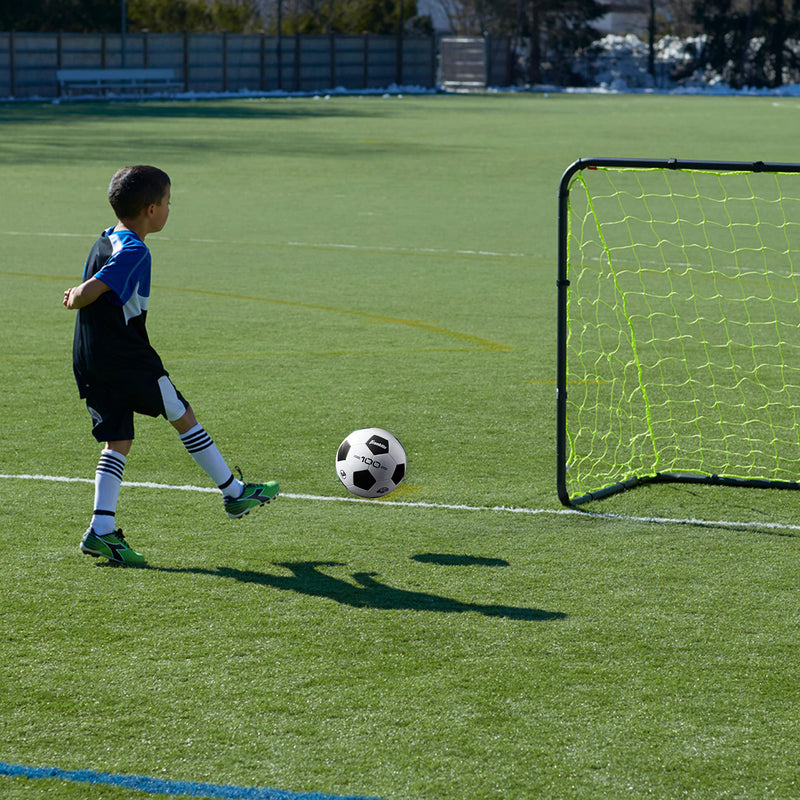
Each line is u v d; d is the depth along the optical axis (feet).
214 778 15.84
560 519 27.04
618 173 122.72
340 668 19.15
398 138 166.61
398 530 26.11
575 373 42.88
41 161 130.11
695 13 391.24
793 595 22.52
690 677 18.94
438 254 73.41
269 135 168.45
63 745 16.69
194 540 25.22
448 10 409.28
